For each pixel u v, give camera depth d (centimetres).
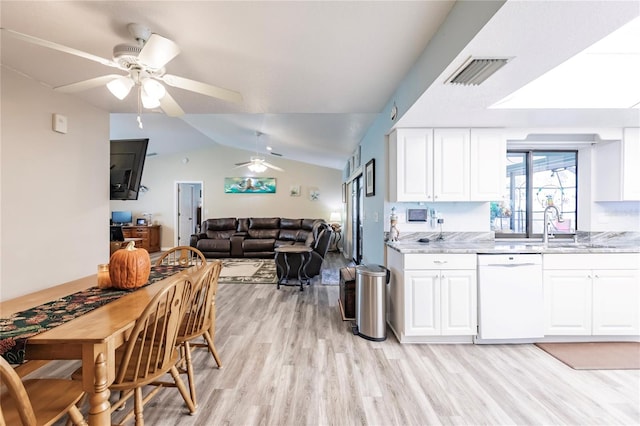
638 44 215
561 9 117
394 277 283
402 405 177
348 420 164
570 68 238
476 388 194
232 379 204
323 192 869
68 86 175
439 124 274
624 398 183
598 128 292
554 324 255
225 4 142
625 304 254
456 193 286
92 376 115
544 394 188
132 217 845
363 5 145
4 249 199
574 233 326
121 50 154
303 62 203
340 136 482
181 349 207
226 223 789
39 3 140
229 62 202
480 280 253
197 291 186
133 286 182
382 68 215
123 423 148
